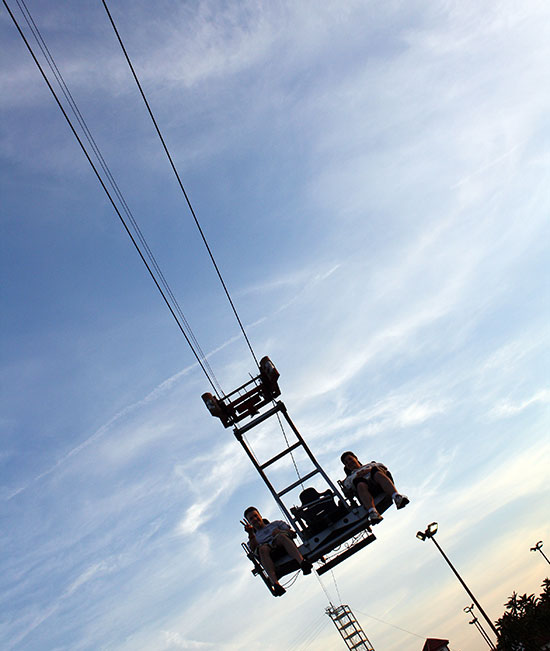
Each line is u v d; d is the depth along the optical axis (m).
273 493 9.81
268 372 10.57
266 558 8.84
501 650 25.14
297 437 10.17
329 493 9.39
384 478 9.08
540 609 24.12
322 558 9.16
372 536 9.30
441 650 55.16
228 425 10.70
